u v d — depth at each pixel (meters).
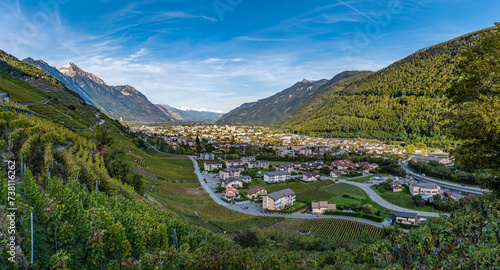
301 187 108.25
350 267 22.02
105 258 20.00
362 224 68.62
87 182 35.31
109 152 56.78
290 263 27.98
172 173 107.69
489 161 21.03
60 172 33.94
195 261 22.88
